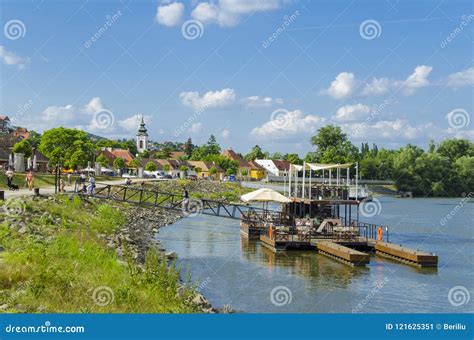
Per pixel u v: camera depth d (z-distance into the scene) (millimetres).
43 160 95500
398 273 30234
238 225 54188
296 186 44688
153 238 41656
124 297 16734
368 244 38000
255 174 196625
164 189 79438
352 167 131875
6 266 17141
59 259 19719
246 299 23578
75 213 36469
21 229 24844
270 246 37781
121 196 60562
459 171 127312
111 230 36312
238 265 31531
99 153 131125
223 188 112062
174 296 19016
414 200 113812
